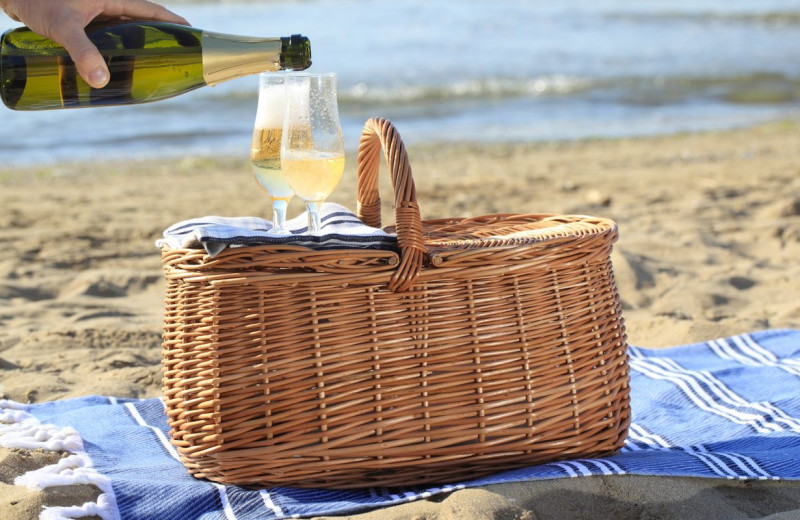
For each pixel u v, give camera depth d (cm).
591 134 1002
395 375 185
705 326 334
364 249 182
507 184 664
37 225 534
